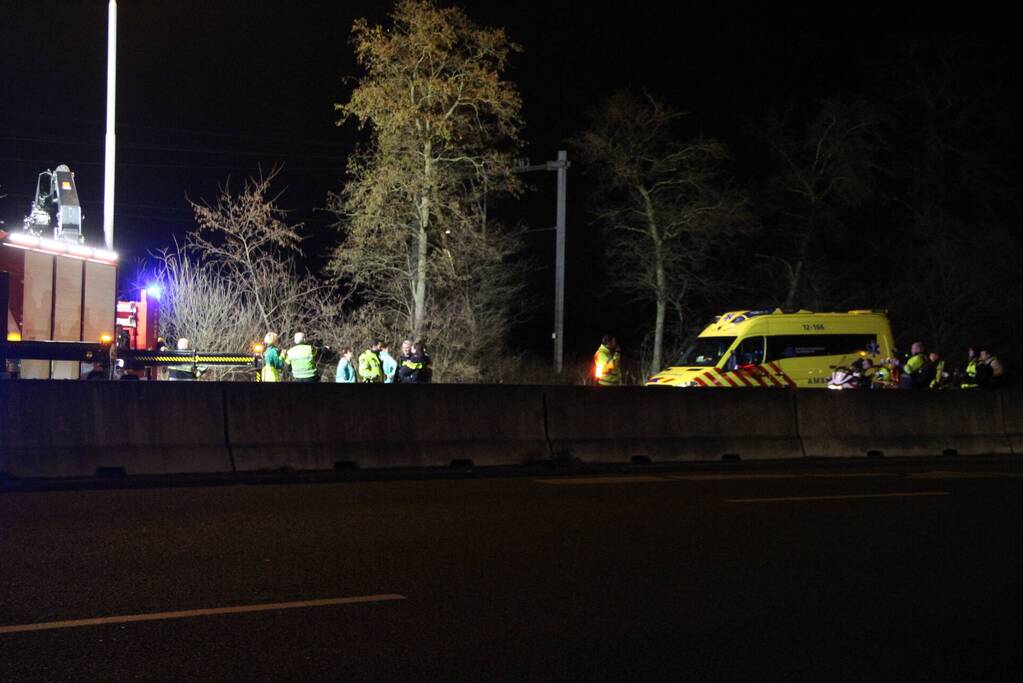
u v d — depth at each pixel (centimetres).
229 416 1381
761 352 2559
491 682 563
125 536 918
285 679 557
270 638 628
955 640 662
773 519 1093
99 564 807
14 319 1568
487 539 944
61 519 998
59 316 1675
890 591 786
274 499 1158
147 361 2008
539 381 4141
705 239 4272
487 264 3675
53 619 656
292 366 2127
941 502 1240
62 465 1275
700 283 4378
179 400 1355
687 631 668
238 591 734
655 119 4150
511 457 1550
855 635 670
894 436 1900
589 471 1533
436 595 738
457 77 3409
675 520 1071
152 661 581
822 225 4381
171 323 2994
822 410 1842
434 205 3369
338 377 2280
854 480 1462
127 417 1324
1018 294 4309
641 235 4384
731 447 1736
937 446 1934
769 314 2589
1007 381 2281
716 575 825
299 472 1396
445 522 1027
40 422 1278
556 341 3681
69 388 1299
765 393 1795
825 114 4269
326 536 940
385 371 2370
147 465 1319
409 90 3356
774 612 720
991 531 1041
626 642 641
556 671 584
